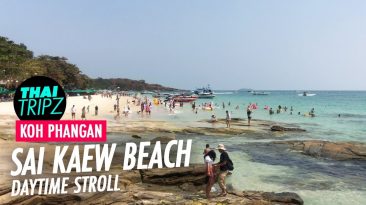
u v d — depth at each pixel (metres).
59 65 165.25
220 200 15.89
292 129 46.72
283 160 27.36
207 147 16.84
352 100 199.25
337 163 26.84
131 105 95.81
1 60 97.44
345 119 71.38
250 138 39.25
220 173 16.56
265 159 27.58
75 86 178.88
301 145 32.03
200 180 19.20
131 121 50.72
